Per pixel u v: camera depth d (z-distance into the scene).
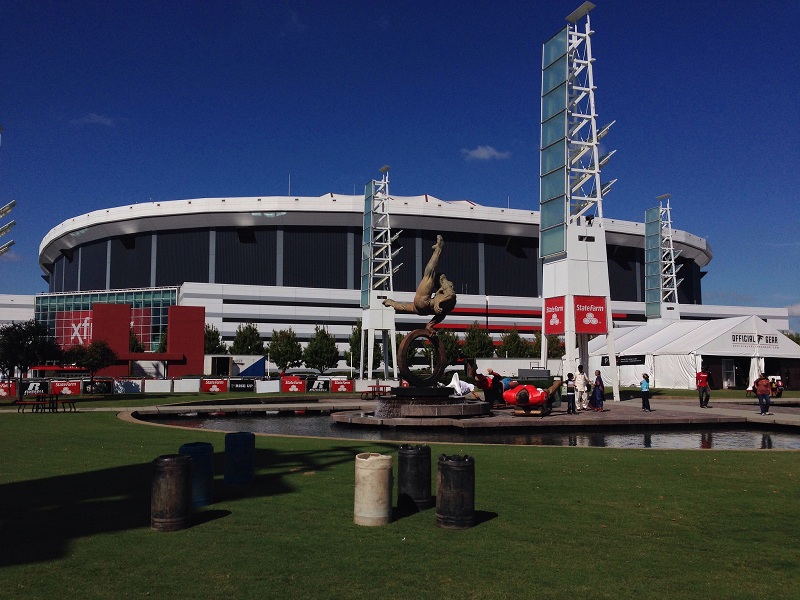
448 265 116.62
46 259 151.50
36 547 6.58
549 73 37.78
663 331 54.78
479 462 12.40
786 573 5.98
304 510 8.16
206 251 113.31
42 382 38.22
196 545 6.65
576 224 36.12
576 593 5.44
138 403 30.75
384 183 59.84
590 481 10.40
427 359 75.56
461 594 5.38
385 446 14.61
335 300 100.12
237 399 34.31
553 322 36.25
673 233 121.94
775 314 124.25
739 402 34.81
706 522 7.79
